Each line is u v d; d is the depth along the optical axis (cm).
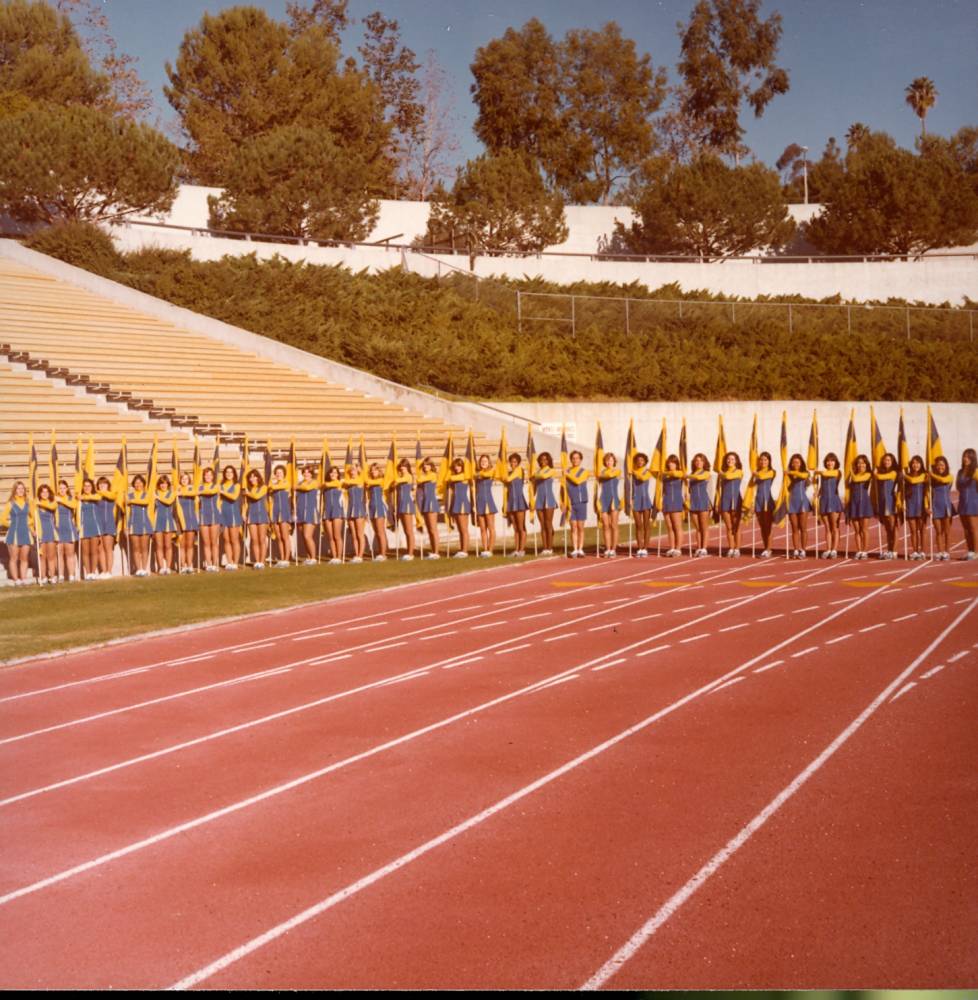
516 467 2120
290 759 783
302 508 2105
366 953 484
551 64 6306
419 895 543
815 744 779
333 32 6366
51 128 3678
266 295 3566
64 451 2194
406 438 2747
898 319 4244
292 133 4409
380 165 6069
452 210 4784
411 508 2106
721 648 1138
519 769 743
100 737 859
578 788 699
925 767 719
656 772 727
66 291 3234
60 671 1112
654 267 4897
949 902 515
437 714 897
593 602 1479
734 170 5125
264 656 1165
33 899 554
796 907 515
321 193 4303
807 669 1025
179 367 2877
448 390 3281
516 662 1097
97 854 612
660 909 518
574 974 458
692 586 1612
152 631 1309
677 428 3388
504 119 6269
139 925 520
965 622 1241
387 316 3572
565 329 3766
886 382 3769
